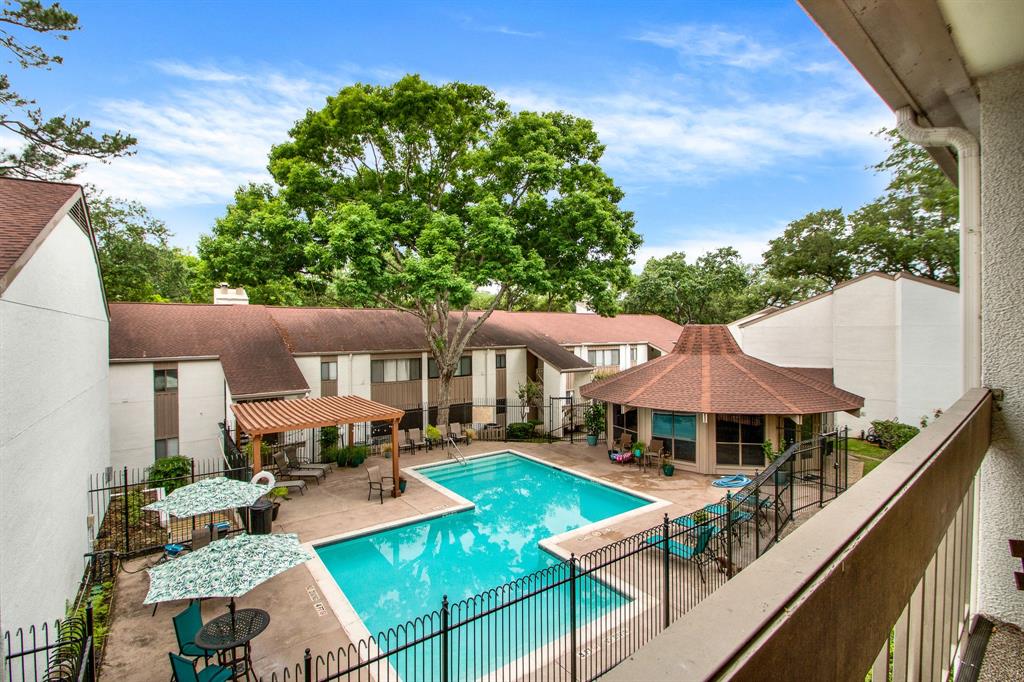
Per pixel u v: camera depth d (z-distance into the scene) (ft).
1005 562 11.62
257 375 61.05
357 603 34.04
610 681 2.13
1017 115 11.09
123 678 24.50
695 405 58.23
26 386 23.45
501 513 50.34
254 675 23.58
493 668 25.85
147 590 32.86
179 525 42.09
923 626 7.20
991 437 11.78
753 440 58.49
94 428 43.04
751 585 3.08
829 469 59.77
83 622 25.59
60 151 53.98
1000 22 8.88
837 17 8.41
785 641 2.72
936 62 10.44
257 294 110.42
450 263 63.26
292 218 66.95
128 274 92.27
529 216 71.10
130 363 57.67
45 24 47.29
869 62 10.23
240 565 24.43
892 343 72.59
